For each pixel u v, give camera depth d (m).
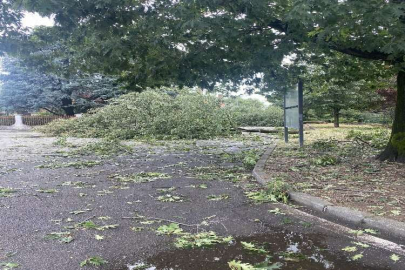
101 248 2.92
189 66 7.61
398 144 6.94
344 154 8.23
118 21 6.70
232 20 5.99
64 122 18.16
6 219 3.68
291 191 4.62
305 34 6.21
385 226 3.30
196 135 14.97
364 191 4.63
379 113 25.02
